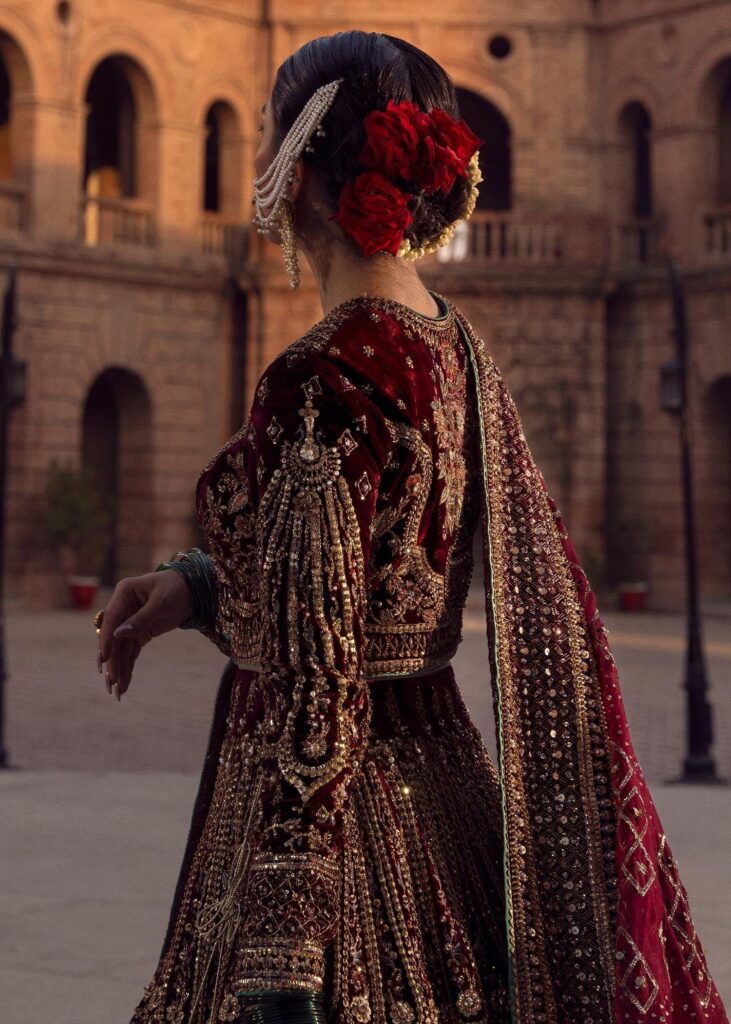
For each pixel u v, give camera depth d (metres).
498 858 1.87
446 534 1.81
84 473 27.75
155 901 5.75
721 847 6.84
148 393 29.17
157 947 5.08
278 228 1.85
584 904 1.75
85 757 12.19
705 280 28.50
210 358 30.02
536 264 29.30
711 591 29.33
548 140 30.28
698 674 11.42
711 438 29.14
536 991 1.73
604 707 1.82
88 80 28.83
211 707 15.40
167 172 29.20
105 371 29.72
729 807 8.14
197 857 1.85
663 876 1.81
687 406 12.00
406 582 1.77
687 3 28.89
